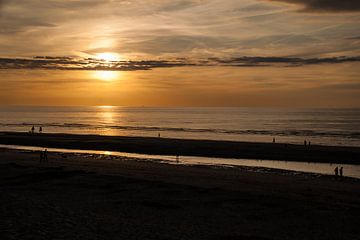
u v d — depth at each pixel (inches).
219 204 884.6
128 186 1078.4
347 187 1253.1
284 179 1401.3
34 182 1121.4
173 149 2501.2
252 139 3757.4
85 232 588.1
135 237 586.9
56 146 2790.4
